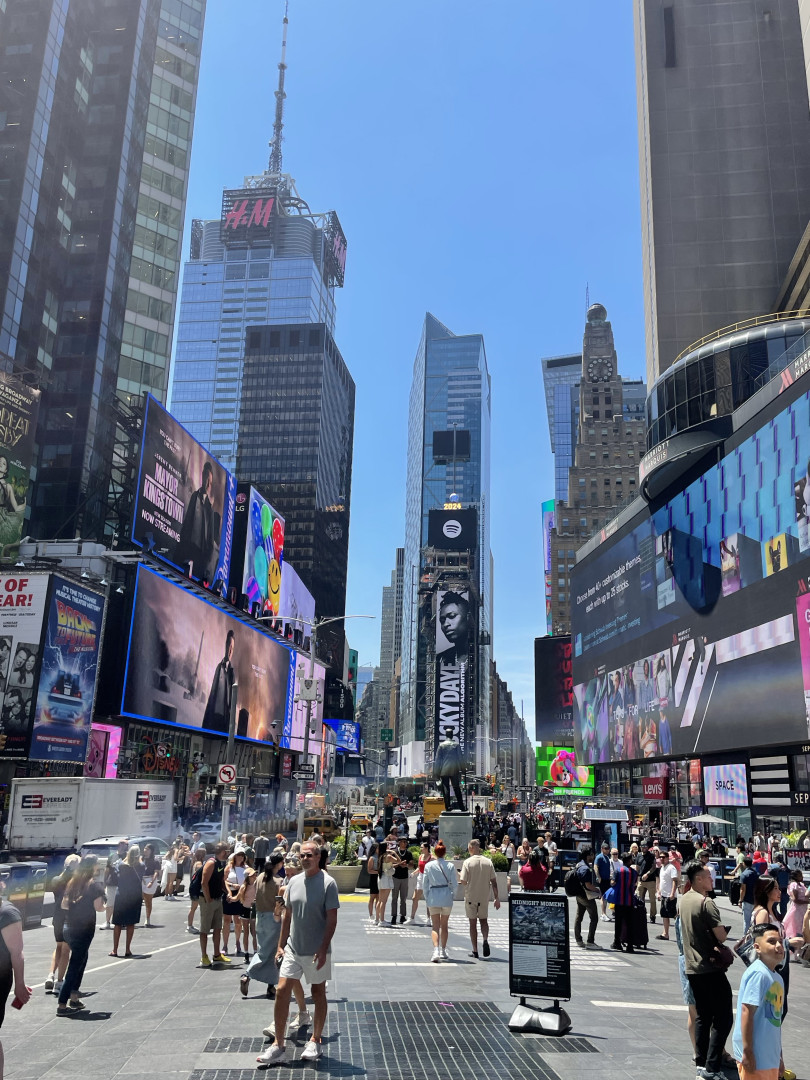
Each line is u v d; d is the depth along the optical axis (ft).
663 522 205.98
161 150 343.67
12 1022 34.47
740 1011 22.04
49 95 284.41
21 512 188.55
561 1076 27.22
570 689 382.63
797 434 143.95
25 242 267.80
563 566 531.50
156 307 328.70
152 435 218.79
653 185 288.92
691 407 187.11
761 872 86.58
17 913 24.03
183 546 236.02
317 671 381.81
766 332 180.86
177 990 41.16
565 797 337.93
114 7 322.14
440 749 144.66
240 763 284.82
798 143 284.41
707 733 176.55
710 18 300.20
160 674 206.49
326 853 30.63
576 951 58.23
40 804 99.86
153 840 92.63
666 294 278.67
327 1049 30.32
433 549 606.96
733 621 166.91
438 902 49.14
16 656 153.28
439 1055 29.60
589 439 552.41
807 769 151.23
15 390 189.16
